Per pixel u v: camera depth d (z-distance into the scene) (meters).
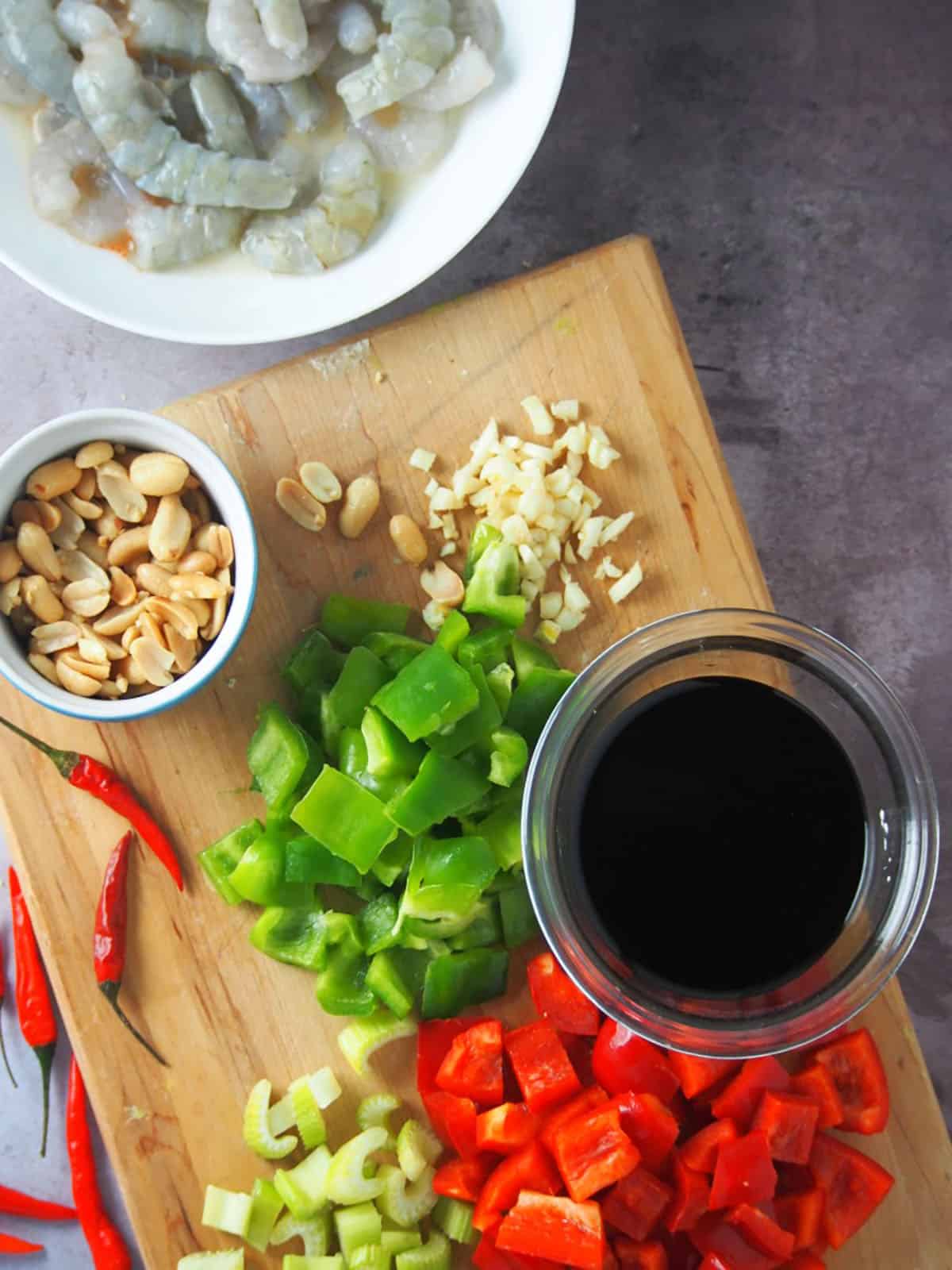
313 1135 0.35
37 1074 0.41
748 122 0.42
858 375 0.43
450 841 0.33
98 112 0.33
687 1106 0.35
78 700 0.32
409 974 0.35
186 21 0.34
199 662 0.32
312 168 0.35
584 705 0.32
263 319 0.35
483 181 0.35
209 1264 0.35
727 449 0.43
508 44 0.34
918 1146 0.36
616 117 0.41
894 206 0.42
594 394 0.36
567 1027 0.34
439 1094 0.34
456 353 0.36
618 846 0.32
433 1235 0.35
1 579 0.33
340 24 0.34
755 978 0.33
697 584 0.37
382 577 0.36
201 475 0.33
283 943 0.34
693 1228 0.34
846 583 0.43
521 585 0.36
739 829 0.32
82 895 0.35
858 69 0.42
